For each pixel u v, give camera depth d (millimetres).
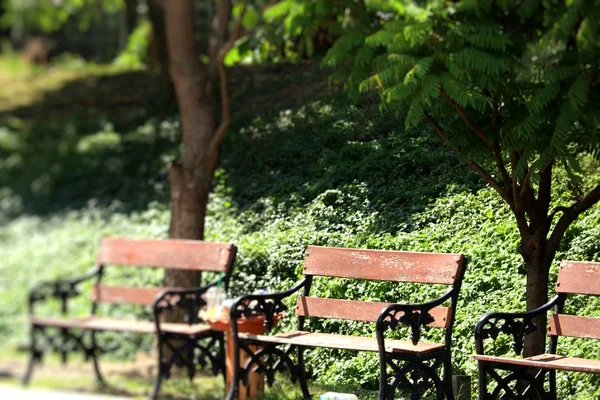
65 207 15703
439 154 9664
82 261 13078
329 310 7559
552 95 6953
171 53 10953
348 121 11211
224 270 8352
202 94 10727
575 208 6973
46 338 8922
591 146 6980
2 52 27875
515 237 8289
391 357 6785
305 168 11102
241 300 7289
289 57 14844
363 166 10062
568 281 6742
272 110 13016
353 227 9422
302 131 11875
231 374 7848
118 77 20469
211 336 8070
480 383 6387
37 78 23047
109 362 10258
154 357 10000
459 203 8969
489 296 7980
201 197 10156
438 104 7852
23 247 14555
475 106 7258
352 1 11438
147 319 10992
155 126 16734
